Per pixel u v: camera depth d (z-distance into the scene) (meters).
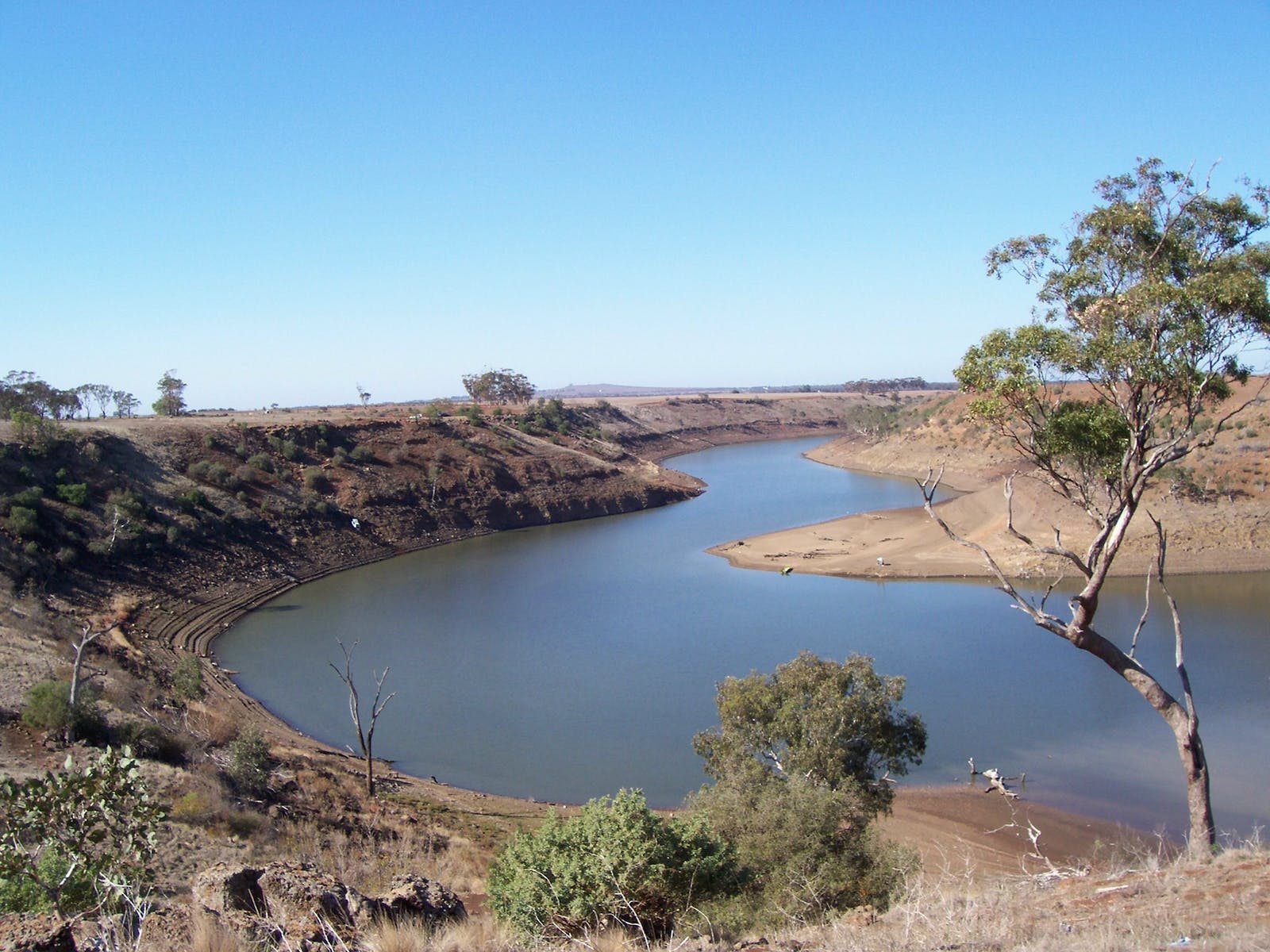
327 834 24.75
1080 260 14.54
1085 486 15.03
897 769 24.27
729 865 12.24
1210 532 61.12
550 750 36.53
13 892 9.06
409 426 107.62
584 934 9.93
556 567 75.38
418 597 64.88
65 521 60.28
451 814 29.34
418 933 8.38
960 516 78.38
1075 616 14.28
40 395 93.31
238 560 68.44
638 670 46.28
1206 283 12.70
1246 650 42.78
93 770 8.48
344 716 41.03
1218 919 7.79
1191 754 13.32
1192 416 13.77
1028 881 10.80
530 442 118.88
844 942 8.48
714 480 133.38
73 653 38.53
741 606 58.97
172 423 87.94
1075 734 34.91
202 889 8.62
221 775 26.97
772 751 24.58
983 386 14.70
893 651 46.78
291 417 110.75
